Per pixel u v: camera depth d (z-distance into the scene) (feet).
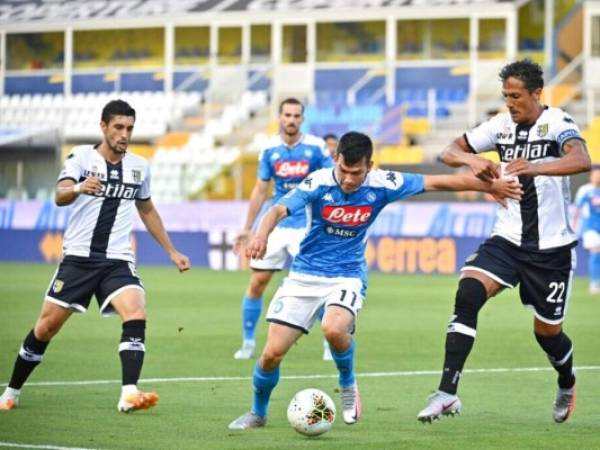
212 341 174.60
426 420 97.55
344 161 97.96
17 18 542.57
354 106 407.44
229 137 432.66
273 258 155.12
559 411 107.45
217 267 363.15
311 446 94.43
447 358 99.81
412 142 400.88
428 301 245.86
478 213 326.85
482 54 464.24
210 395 122.83
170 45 510.58
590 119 380.37
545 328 105.40
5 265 366.22
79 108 488.85
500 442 97.30
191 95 477.77
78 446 93.45
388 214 341.82
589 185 272.31
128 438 97.30
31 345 110.83
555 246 102.99
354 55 487.20
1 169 400.67
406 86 466.29
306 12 485.56
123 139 109.29
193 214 368.68
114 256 109.50
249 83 462.19
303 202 99.66
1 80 540.52
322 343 173.06
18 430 100.58
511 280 103.09
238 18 497.46
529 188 102.73
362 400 120.57
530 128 103.50
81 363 147.23
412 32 475.72
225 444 94.99
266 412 104.17
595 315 216.95
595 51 438.81
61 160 393.29
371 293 265.34
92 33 532.73
